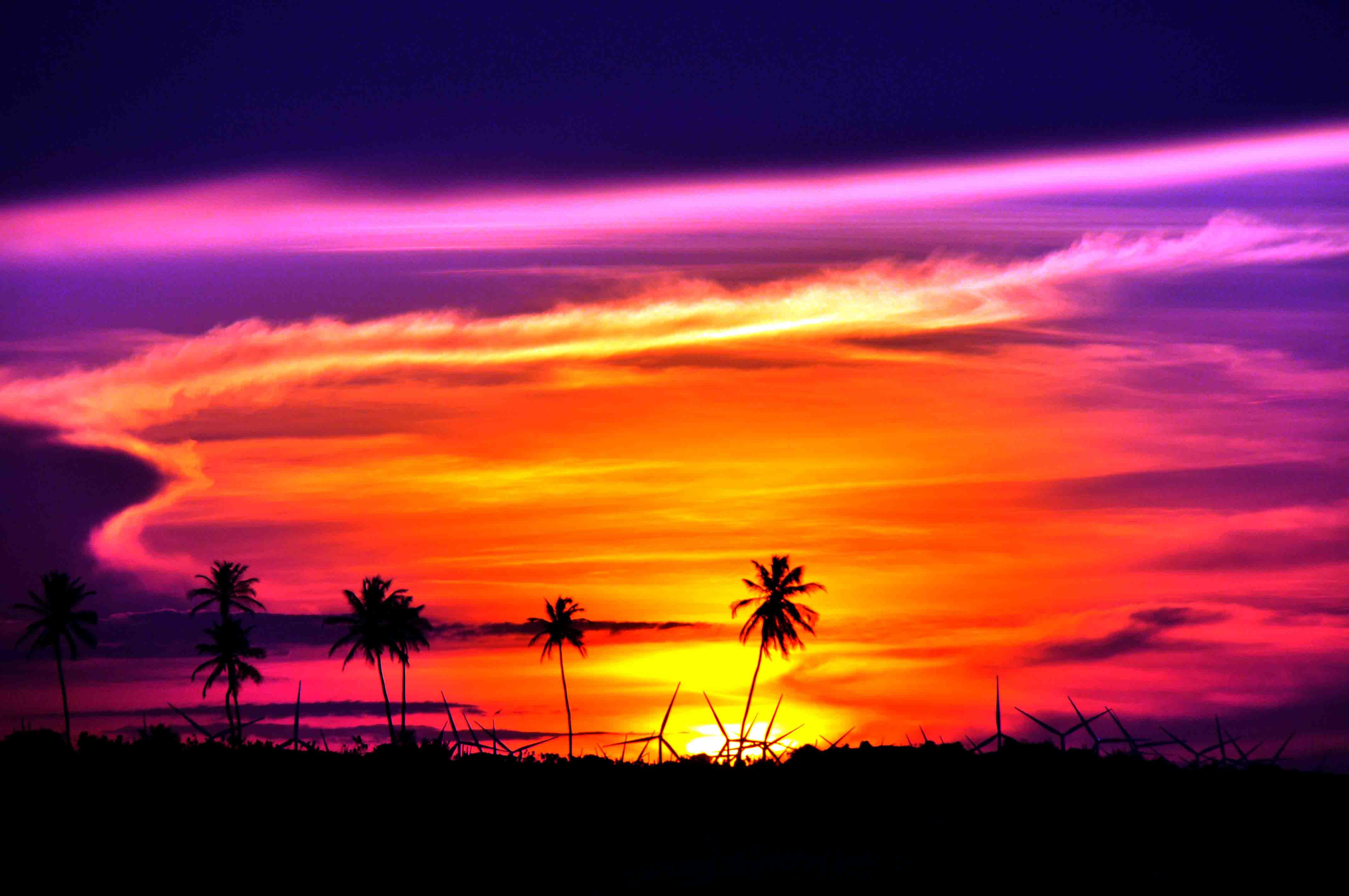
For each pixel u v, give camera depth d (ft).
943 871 73.41
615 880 75.15
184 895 74.43
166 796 90.02
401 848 82.07
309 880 76.59
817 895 70.28
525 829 83.71
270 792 91.45
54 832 83.15
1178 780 88.22
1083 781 88.07
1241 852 75.41
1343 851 75.05
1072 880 71.05
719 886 72.43
